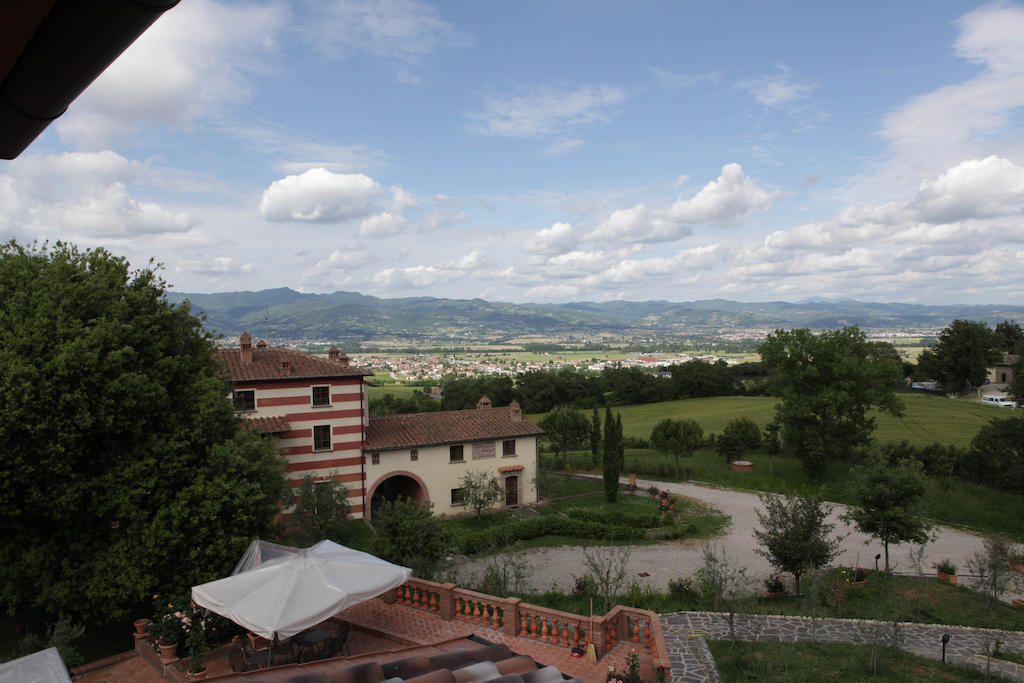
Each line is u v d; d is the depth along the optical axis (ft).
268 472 90.53
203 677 55.06
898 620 81.56
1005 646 72.84
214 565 77.77
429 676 37.58
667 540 134.92
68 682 37.27
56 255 83.82
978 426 222.89
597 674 53.36
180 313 90.94
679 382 390.21
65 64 8.12
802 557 91.40
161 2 6.57
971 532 136.56
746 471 198.80
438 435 155.43
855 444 181.27
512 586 101.55
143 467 75.10
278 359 145.69
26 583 73.82
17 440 68.08
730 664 61.87
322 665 50.37
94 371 71.92
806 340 184.55
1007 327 395.34
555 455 237.66
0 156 11.99
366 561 58.80
